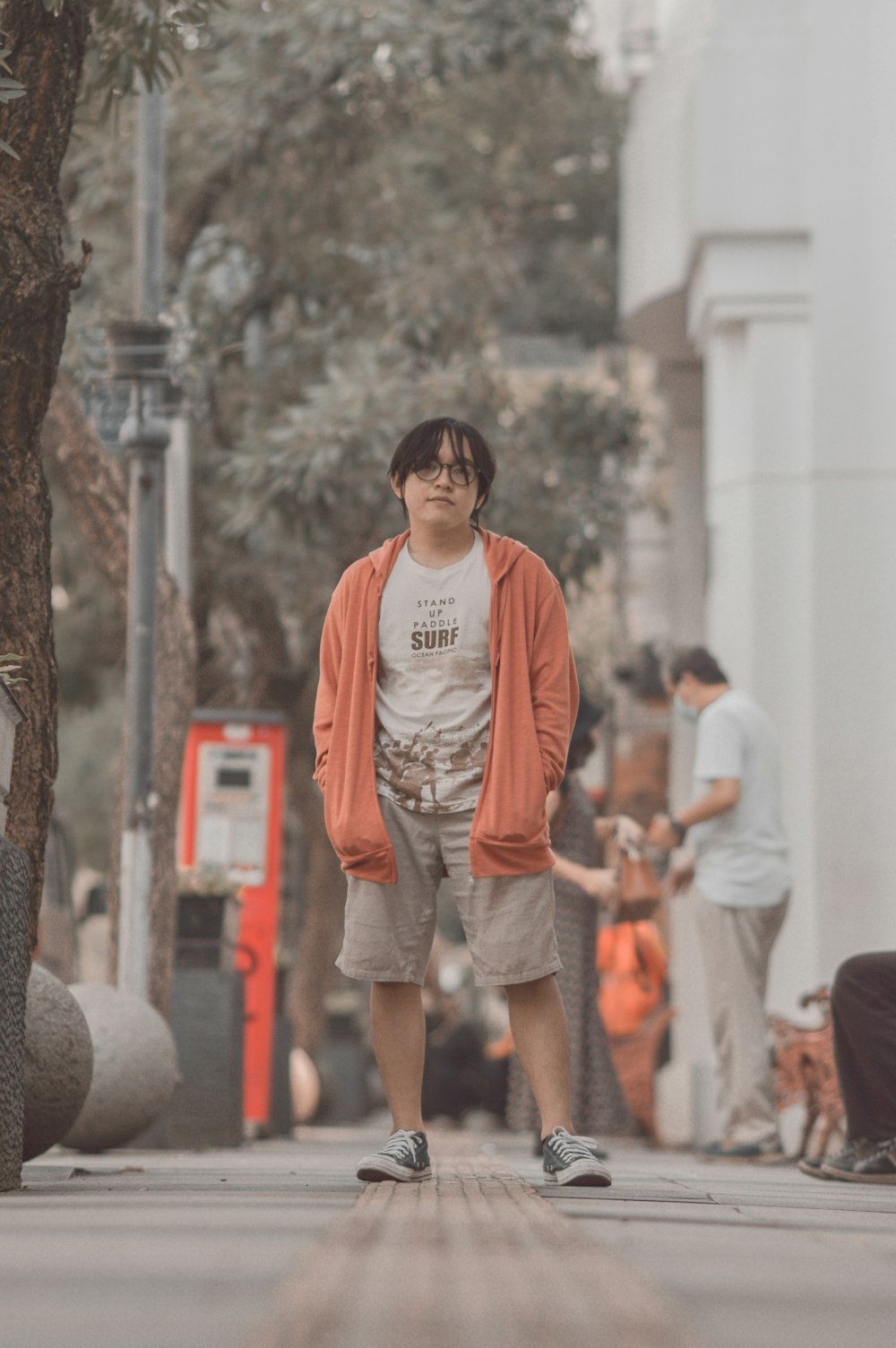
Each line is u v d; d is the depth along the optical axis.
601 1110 18.00
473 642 10.38
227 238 34.84
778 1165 17.92
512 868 10.17
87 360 22.81
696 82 26.12
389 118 33.81
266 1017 26.84
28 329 10.66
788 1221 8.04
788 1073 19.55
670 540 42.50
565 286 43.62
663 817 18.73
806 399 25.72
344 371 33.03
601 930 24.41
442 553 10.55
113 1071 17.23
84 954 37.66
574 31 37.25
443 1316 4.38
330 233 34.97
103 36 15.65
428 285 34.47
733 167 25.84
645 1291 4.94
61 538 37.03
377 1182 9.95
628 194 31.91
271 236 34.56
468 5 33.56
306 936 40.94
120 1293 4.77
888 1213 9.31
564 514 35.56
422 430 10.49
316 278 35.19
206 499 34.75
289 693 35.84
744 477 25.83
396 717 10.43
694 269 27.55
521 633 10.38
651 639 40.00
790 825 24.75
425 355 35.50
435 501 10.38
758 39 25.95
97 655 39.25
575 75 38.31
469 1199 8.43
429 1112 38.34
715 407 26.41
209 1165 13.71
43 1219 7.09
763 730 19.00
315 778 10.73
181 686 22.45
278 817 27.23
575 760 18.09
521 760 10.21
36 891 10.97
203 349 31.64
